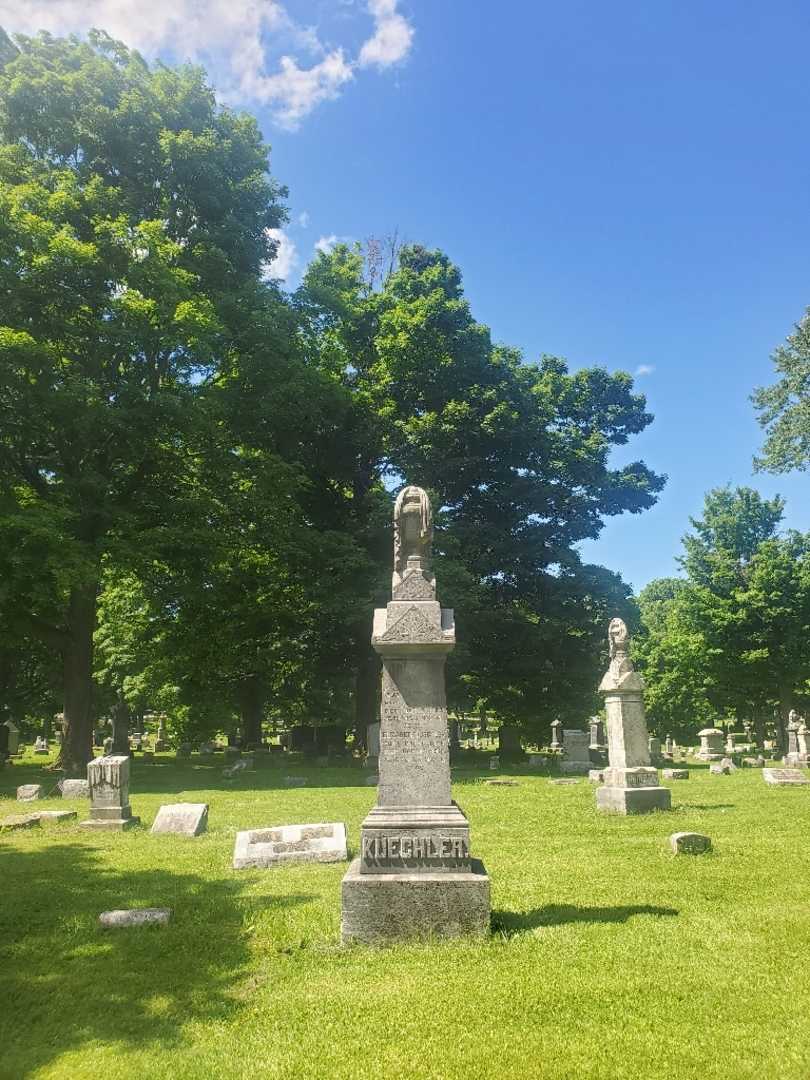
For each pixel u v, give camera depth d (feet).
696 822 40.47
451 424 102.22
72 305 74.02
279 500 89.86
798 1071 13.15
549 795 55.16
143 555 74.95
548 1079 13.14
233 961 19.35
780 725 134.62
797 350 103.45
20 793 58.65
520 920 21.77
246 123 96.32
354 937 19.98
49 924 22.93
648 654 177.37
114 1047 14.99
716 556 141.08
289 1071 13.73
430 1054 14.07
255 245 95.76
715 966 17.88
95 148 85.15
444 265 125.08
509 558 107.96
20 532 66.28
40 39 86.84
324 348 101.30
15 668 133.49
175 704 119.65
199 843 36.78
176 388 82.79
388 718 22.27
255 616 103.45
